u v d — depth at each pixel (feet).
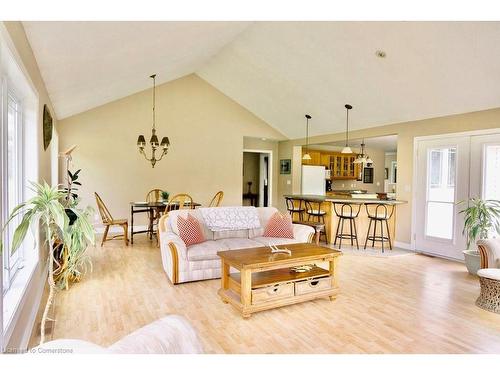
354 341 7.91
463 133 15.84
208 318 9.12
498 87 13.37
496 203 14.58
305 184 28.55
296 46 16.26
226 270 10.44
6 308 6.45
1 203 5.46
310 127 24.67
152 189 23.09
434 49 12.86
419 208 17.93
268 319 9.11
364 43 14.12
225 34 16.10
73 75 12.33
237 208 15.01
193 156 24.57
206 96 24.95
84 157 20.95
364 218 19.21
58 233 7.06
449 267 14.76
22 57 7.30
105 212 19.40
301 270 10.93
